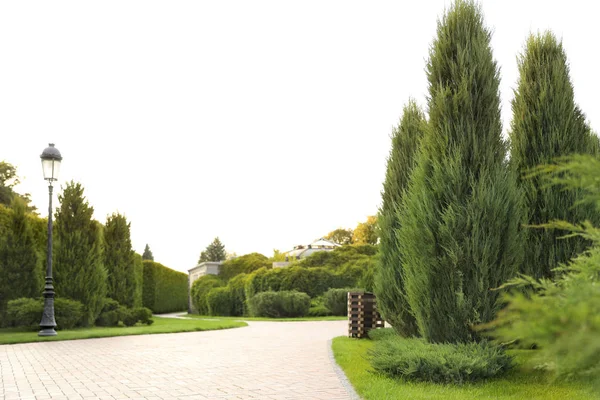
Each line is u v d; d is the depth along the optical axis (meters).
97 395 6.64
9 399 6.42
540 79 9.07
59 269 18.67
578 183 1.99
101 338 15.37
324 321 25.52
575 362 1.40
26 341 14.04
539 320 1.30
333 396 6.48
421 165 8.09
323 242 55.94
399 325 10.98
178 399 6.36
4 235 18.36
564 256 8.28
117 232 22.27
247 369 8.90
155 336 16.06
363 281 23.34
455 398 5.91
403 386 6.70
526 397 5.90
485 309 7.27
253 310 31.83
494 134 8.00
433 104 8.34
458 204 7.51
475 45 8.20
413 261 7.90
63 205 19.02
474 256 7.33
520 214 7.71
